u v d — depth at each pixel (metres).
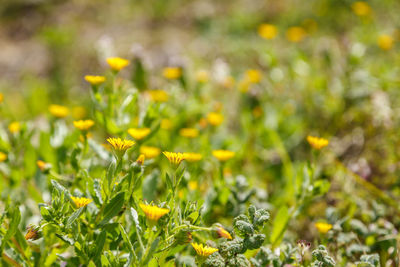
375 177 3.11
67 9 8.62
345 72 4.14
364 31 5.51
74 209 1.82
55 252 2.00
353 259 2.24
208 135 3.69
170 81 4.43
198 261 1.69
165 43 6.88
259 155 3.77
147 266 1.73
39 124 4.62
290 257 1.97
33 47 7.26
